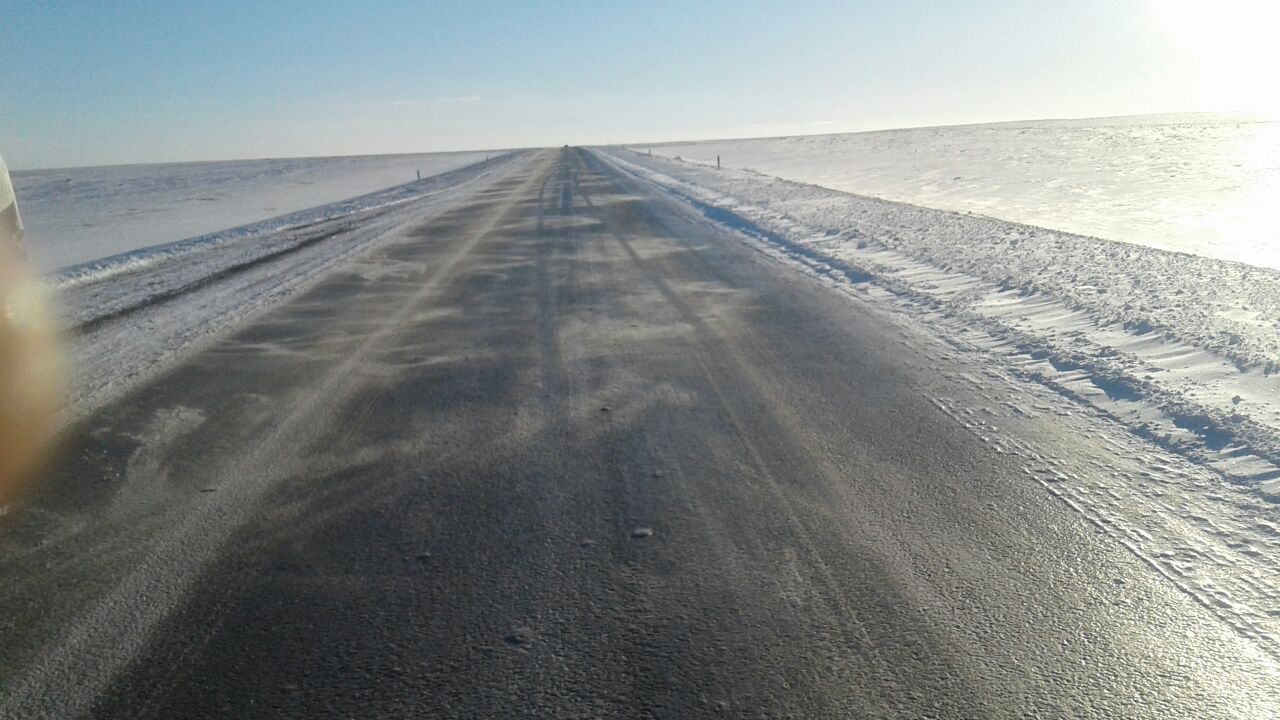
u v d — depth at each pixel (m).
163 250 18.25
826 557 4.11
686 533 4.40
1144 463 5.14
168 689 3.23
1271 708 2.98
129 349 8.98
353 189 46.91
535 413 6.46
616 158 75.12
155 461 5.66
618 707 3.04
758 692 3.11
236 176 74.38
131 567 4.20
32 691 3.24
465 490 5.04
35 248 21.64
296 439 6.02
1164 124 95.06
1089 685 3.12
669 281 12.30
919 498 4.76
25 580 4.10
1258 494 4.62
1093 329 8.32
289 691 3.20
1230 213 18.92
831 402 6.54
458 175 55.72
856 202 22.44
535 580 3.95
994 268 11.69
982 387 6.81
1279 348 7.02
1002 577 3.89
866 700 3.05
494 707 3.06
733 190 29.73
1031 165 37.91
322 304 11.22
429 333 9.38
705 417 6.27
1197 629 3.45
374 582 3.98
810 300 10.64
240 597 3.89
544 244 17.06
